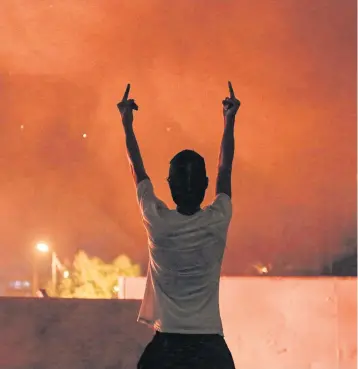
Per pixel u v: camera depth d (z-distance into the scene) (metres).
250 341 7.34
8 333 5.98
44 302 6.06
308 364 7.19
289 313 7.29
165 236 3.43
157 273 3.48
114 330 6.15
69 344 6.05
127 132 3.78
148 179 3.66
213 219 3.47
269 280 7.37
